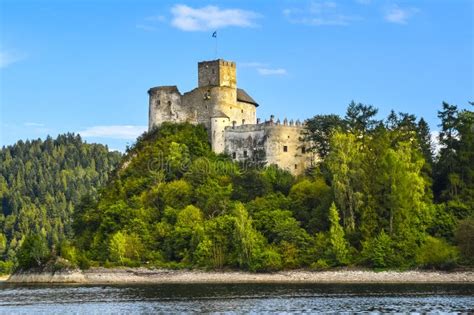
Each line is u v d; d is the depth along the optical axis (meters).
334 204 140.50
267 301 100.75
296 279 134.25
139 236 158.38
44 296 114.88
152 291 119.19
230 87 197.88
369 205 142.50
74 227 180.62
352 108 180.62
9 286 137.88
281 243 142.88
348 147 146.38
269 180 171.38
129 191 179.88
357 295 105.69
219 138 191.38
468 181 154.50
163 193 171.62
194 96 198.12
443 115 161.12
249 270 140.00
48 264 150.12
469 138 155.38
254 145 185.38
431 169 157.12
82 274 147.00
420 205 140.88
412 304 93.94
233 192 168.00
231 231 148.12
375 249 134.75
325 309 91.19
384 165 144.25
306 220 152.50
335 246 136.62
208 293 113.38
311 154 184.62
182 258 151.12
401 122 174.12
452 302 95.50
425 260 132.25
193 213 158.75
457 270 131.00
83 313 92.69
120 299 107.88
